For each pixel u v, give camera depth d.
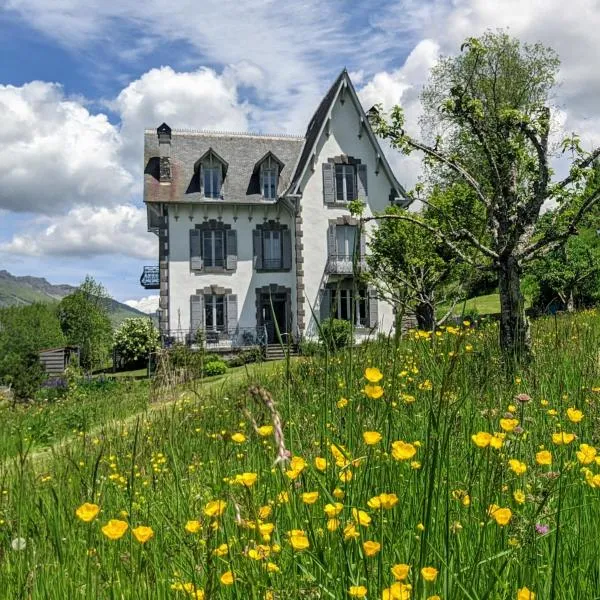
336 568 2.08
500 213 10.18
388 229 20.41
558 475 2.64
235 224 32.84
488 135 10.85
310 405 3.66
